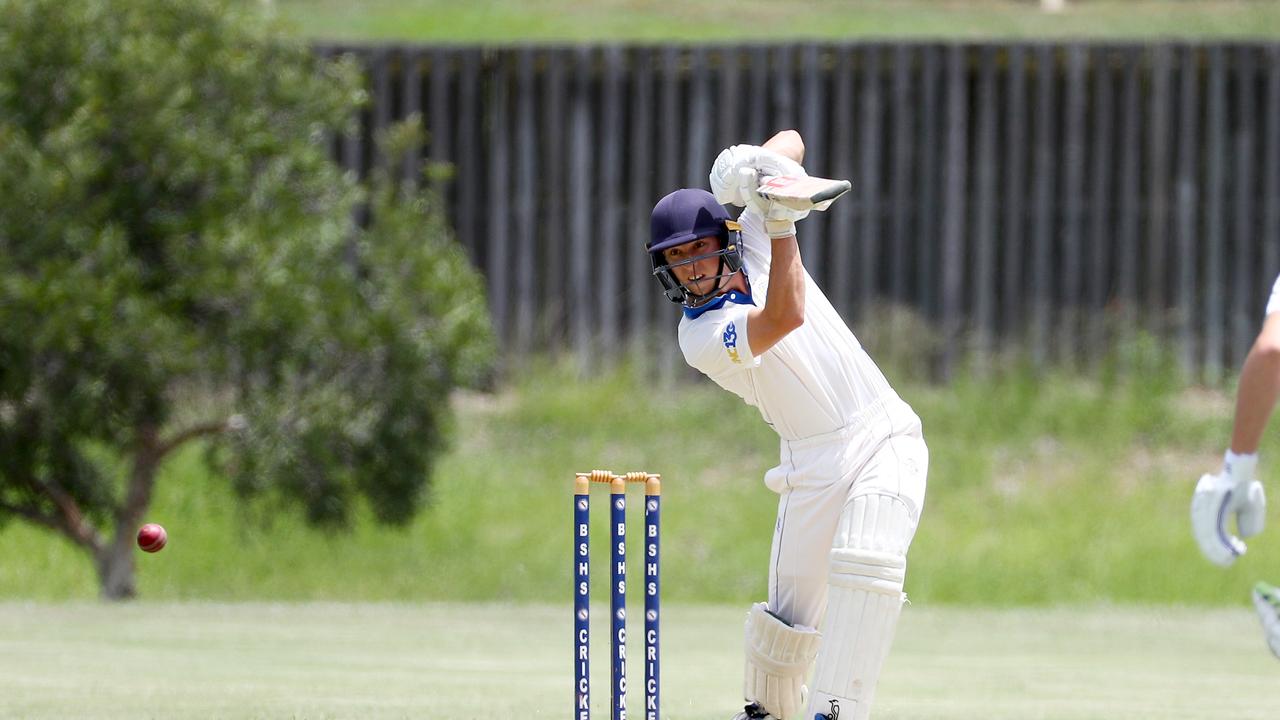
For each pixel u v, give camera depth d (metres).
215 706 20.22
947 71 59.78
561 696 22.34
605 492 54.41
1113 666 29.17
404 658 28.59
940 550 49.62
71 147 43.06
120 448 44.22
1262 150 59.22
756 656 16.05
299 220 45.47
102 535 49.84
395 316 45.03
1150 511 52.66
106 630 33.28
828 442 15.30
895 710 21.33
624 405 59.62
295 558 49.62
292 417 44.38
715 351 15.17
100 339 41.47
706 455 57.28
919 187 60.16
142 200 44.44
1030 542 50.25
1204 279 59.56
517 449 57.47
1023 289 59.94
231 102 46.22
